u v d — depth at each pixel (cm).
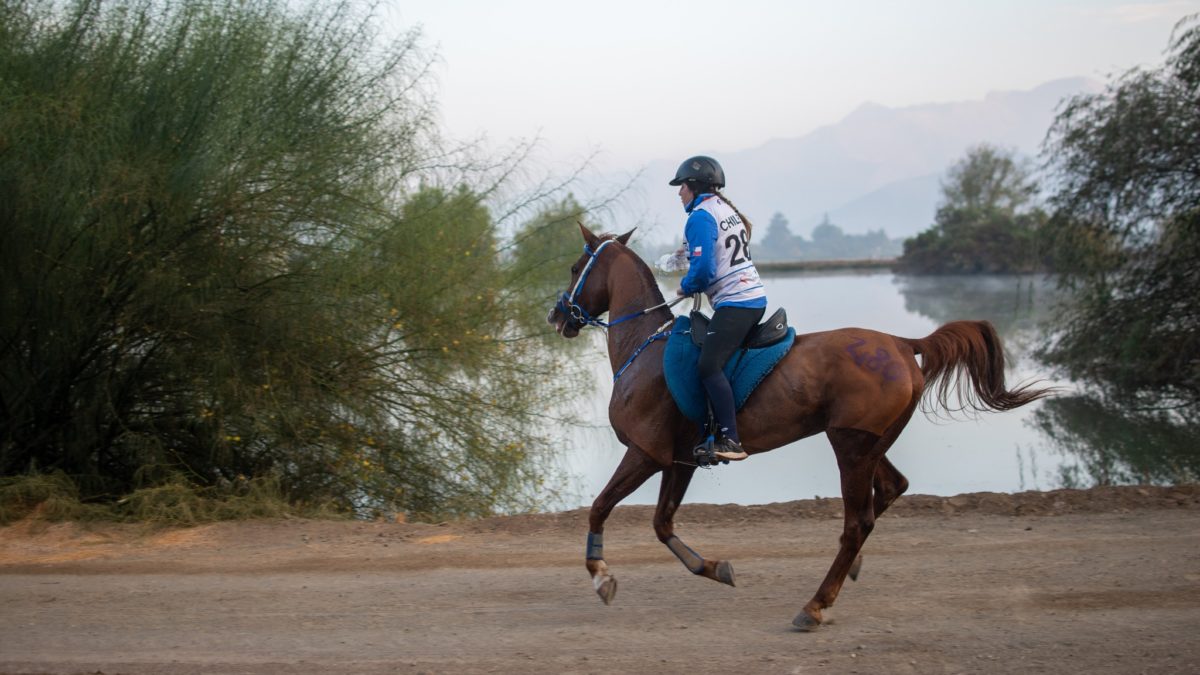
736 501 1090
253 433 967
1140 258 1883
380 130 966
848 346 532
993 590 573
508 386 1120
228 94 827
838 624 527
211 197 829
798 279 6419
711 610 559
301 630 545
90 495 914
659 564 656
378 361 1023
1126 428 1484
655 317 576
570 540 723
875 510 575
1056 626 511
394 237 972
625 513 779
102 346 888
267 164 861
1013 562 625
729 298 530
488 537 739
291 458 995
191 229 841
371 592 612
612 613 560
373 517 995
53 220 792
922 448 1376
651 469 558
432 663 490
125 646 525
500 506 1084
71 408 923
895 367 525
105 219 788
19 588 635
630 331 580
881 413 521
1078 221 1922
